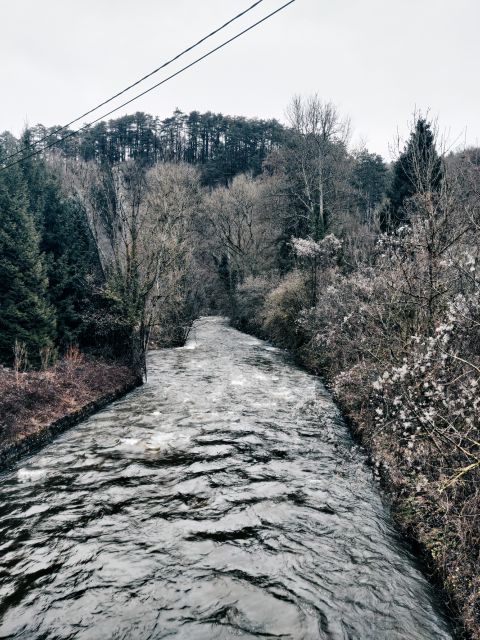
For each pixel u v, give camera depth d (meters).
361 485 8.60
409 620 5.21
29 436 10.27
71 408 12.41
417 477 6.98
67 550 6.62
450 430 6.62
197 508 7.77
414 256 10.02
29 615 5.38
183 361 22.50
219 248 48.09
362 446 10.30
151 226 20.55
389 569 6.12
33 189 22.50
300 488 8.48
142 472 9.16
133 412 13.28
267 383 17.05
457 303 6.59
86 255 21.88
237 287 39.88
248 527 7.19
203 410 13.38
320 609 5.43
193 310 34.47
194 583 5.91
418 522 6.83
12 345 17.17
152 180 31.69
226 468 9.32
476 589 4.91
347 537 6.90
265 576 6.04
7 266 17.73
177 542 6.81
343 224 31.00
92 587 5.85
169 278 25.23
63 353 19.88
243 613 5.38
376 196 46.28
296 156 32.88
